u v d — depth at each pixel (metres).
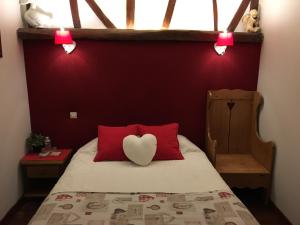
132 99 3.14
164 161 2.63
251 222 1.65
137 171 2.40
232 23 3.00
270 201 2.82
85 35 2.87
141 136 2.80
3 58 2.49
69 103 3.11
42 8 2.83
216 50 3.03
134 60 3.04
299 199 2.29
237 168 2.79
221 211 1.76
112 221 1.66
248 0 2.94
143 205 1.85
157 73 3.08
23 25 2.94
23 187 2.94
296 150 2.34
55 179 3.18
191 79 3.11
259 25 3.04
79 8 2.91
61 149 3.17
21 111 2.89
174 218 1.69
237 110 3.13
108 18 2.94
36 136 3.00
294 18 2.35
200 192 2.04
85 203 1.86
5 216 2.54
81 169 2.43
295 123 2.35
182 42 3.01
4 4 2.51
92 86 3.08
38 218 1.68
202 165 2.54
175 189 2.08
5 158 2.54
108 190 2.06
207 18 2.99
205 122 3.21
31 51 2.95
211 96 3.02
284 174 2.54
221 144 3.20
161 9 2.95
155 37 2.91
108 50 3.00
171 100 3.16
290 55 2.42
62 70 3.02
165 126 2.86
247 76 3.12
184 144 2.89
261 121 3.04
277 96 2.66
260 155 2.92
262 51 3.00
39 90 3.06
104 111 3.16
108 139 2.72
